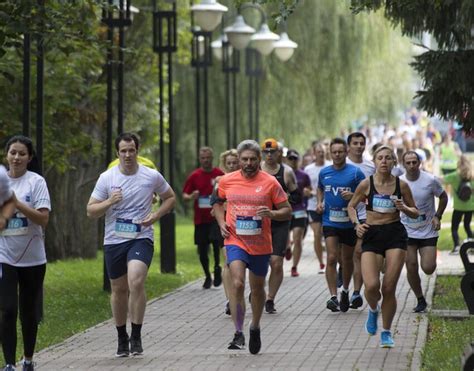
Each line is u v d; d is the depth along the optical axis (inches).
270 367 995.9
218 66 3538.4
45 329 1275.8
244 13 3265.3
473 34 1408.7
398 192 1091.3
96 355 1083.3
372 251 1089.4
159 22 2034.9
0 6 1288.1
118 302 1072.8
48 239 2454.5
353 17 3341.5
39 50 1321.4
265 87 3435.0
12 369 932.0
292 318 1325.0
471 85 1419.8
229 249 1062.4
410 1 1341.0
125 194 1058.1
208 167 1707.7
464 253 1370.6
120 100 1678.2
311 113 3410.4
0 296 935.7
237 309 1096.2
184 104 3597.4
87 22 1400.1
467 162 2235.5
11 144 949.2
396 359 1019.3
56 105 1793.8
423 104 1451.8
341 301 1373.0
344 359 1027.3
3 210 889.5
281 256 1364.4
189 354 1080.8
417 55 1440.7
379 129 4795.8
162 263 1984.5
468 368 779.4
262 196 1055.6
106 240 1067.9
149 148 2640.3
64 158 1900.8
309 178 1809.8
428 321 1253.1
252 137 3048.7
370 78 3378.4
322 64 3361.2
